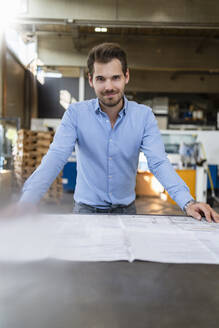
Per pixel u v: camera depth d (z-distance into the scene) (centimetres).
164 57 955
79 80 1028
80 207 144
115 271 61
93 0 673
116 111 130
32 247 67
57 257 66
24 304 46
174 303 49
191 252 73
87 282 55
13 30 827
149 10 682
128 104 136
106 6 677
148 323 43
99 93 118
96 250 72
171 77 1070
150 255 70
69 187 659
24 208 83
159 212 476
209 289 54
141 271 61
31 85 985
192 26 694
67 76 1054
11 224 76
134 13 682
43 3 662
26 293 50
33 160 509
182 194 119
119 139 134
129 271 61
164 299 50
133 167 144
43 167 118
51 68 1003
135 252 71
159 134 138
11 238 70
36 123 750
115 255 69
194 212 112
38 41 945
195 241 82
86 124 133
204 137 704
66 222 100
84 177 143
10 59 823
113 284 55
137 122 134
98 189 142
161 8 683
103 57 112
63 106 1055
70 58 948
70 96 1057
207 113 1034
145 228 95
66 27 884
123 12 680
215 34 922
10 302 47
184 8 682
